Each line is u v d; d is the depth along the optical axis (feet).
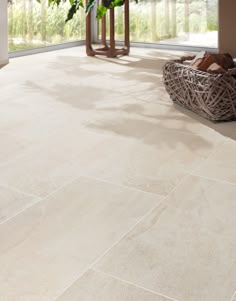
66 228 6.26
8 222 6.39
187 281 5.25
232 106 9.93
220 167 8.00
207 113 10.14
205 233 6.14
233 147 8.84
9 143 9.03
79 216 6.54
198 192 7.18
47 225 6.32
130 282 5.24
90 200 6.96
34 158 8.36
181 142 9.08
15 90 12.73
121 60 16.74
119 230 6.22
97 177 7.66
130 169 7.94
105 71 15.03
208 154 8.53
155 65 15.88
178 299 4.99
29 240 5.99
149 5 18.60
